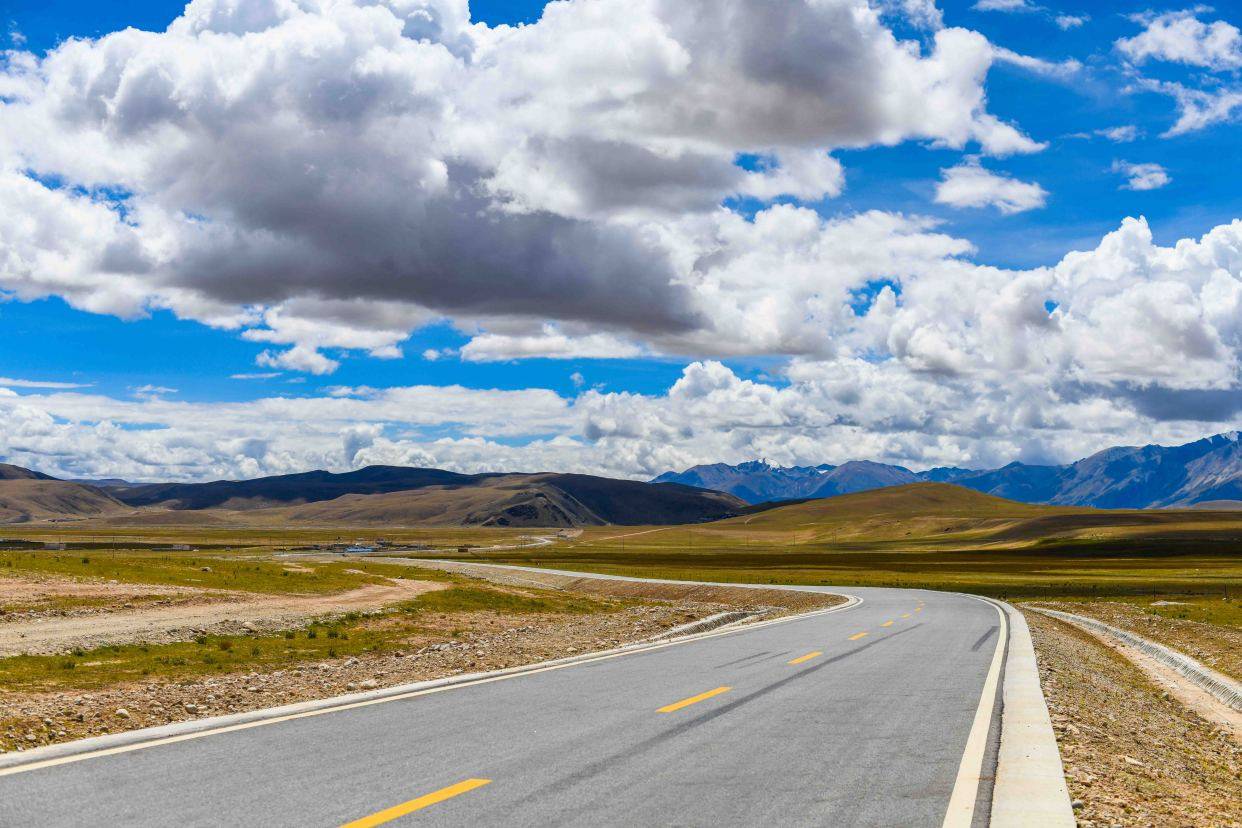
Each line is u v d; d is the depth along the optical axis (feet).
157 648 96.89
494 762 32.91
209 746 35.60
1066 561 524.93
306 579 195.11
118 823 25.02
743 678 56.85
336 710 44.42
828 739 37.42
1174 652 93.45
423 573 262.26
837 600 183.93
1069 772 33.37
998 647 78.07
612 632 121.90
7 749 44.50
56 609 122.31
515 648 97.35
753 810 26.73
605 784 29.73
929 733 38.81
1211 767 42.37
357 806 26.89
